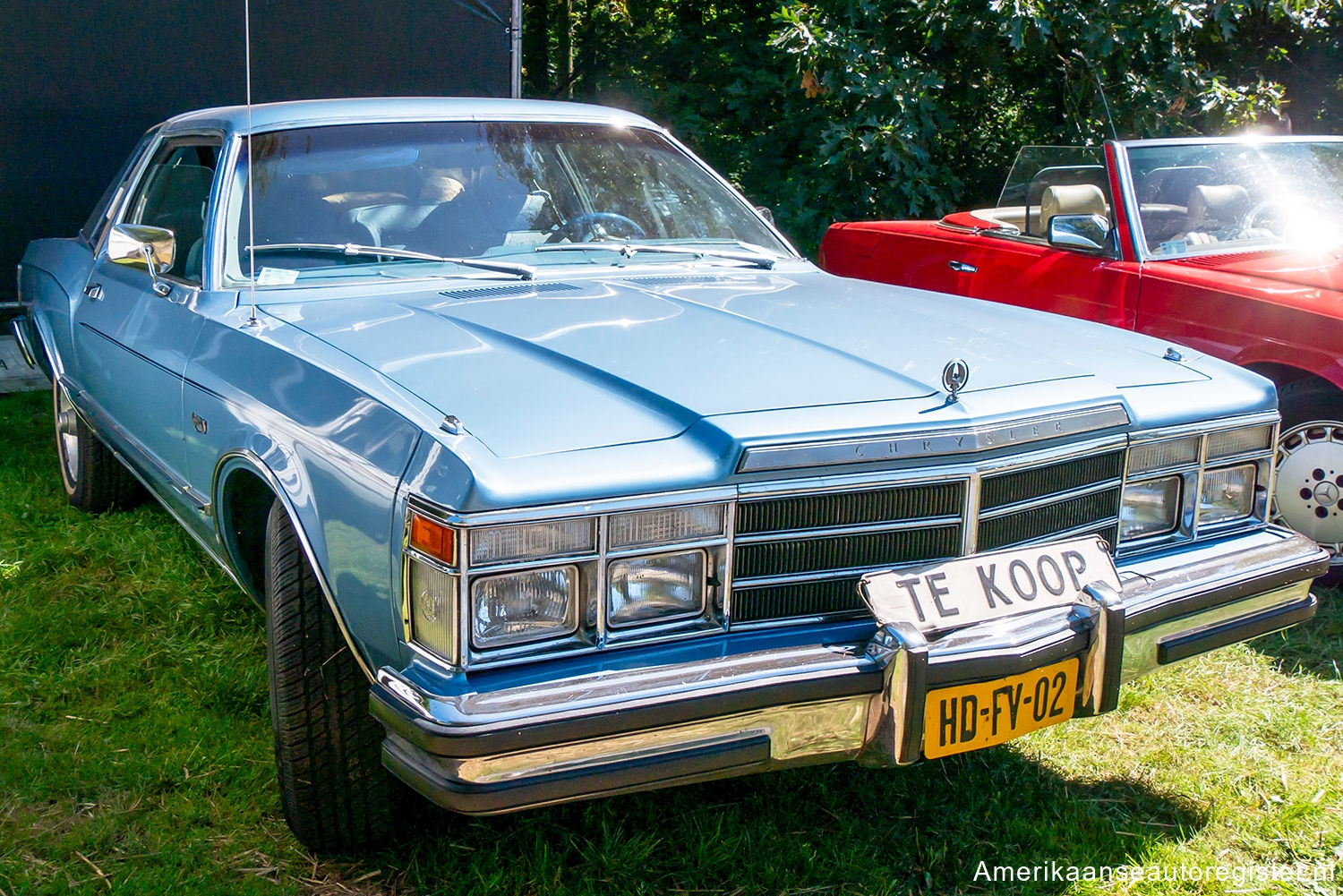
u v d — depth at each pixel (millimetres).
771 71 10297
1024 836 2514
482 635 1795
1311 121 9922
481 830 2479
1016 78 8656
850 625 2066
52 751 2730
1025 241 4980
